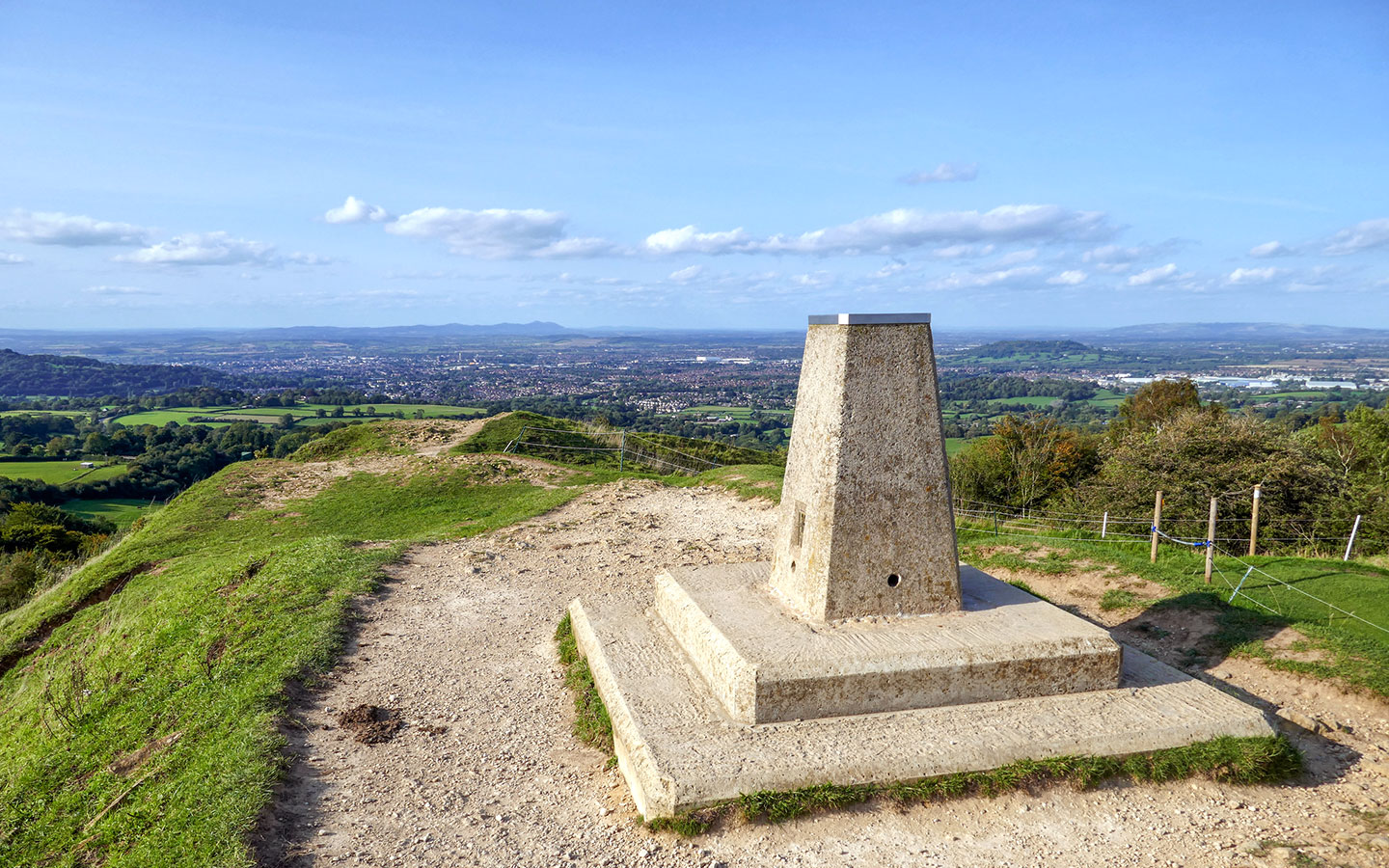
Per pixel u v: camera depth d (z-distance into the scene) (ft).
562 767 22.38
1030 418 97.91
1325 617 29.48
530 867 17.62
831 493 24.04
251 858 17.22
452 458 81.10
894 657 21.90
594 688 26.13
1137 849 17.99
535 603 36.88
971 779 19.58
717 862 17.51
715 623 24.35
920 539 24.66
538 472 77.20
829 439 24.22
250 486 75.20
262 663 29.01
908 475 24.45
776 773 19.10
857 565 24.26
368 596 37.27
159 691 29.17
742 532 50.24
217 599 38.68
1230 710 22.03
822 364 25.12
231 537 61.36
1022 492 91.45
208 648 32.09
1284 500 54.80
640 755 20.08
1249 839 18.19
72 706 30.25
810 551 24.80
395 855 18.02
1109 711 21.94
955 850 17.92
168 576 49.24
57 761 25.95
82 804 22.15
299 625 32.42
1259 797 19.90
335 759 22.49
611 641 27.07
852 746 20.16
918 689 21.95
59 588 56.49
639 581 39.75
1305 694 24.94
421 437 93.86
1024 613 25.08
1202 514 55.77
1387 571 34.17
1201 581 33.68
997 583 28.50
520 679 28.45
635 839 18.47
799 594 25.36
